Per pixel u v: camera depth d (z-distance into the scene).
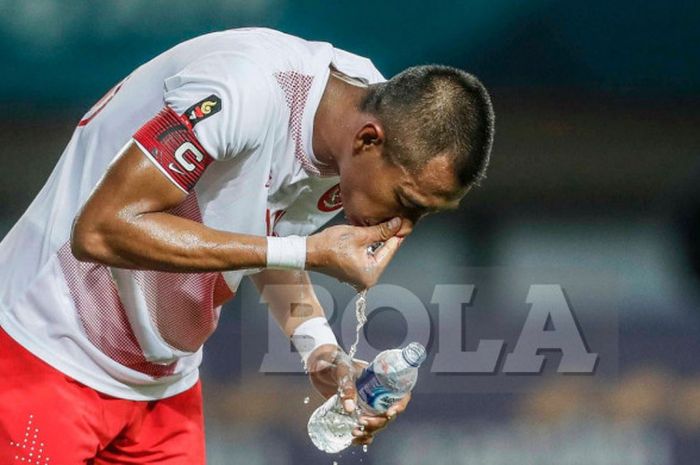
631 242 26.06
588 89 29.19
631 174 28.47
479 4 28.33
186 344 11.33
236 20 26.89
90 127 10.66
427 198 9.97
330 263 9.91
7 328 10.69
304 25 27.20
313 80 10.20
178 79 9.94
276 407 18.75
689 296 23.64
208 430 18.05
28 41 27.23
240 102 9.55
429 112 9.76
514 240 25.84
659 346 21.41
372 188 10.06
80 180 10.55
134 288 10.63
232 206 10.28
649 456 17.77
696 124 29.02
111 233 9.46
